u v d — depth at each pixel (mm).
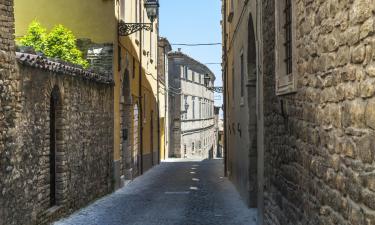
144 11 25125
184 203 13875
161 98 34688
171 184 19156
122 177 17875
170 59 41094
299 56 6176
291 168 6949
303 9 5914
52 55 14414
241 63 14953
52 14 16672
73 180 11773
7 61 8141
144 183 19469
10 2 8211
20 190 8656
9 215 8133
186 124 43469
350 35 4215
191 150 45625
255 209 12672
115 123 16438
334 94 4730
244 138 14094
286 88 6949
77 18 16531
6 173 8062
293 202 6836
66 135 11242
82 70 12352
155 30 30125
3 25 8016
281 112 7555
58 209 10719
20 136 8688
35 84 9453
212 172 25203
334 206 4809
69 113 11484
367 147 3879
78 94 12234
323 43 5055
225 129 22906
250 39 12602
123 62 18203
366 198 3910
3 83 7988
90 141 13352
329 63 4863
